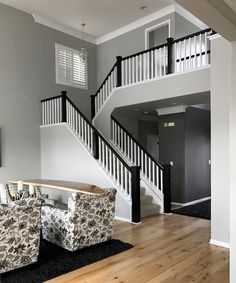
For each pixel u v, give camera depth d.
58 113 6.74
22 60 6.94
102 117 7.11
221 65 3.88
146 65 6.09
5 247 2.95
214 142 3.95
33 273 3.08
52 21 7.55
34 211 3.12
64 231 3.65
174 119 7.12
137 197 5.13
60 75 7.80
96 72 8.88
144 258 3.50
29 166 6.96
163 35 7.73
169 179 5.97
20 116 6.85
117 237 4.31
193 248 3.83
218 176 3.92
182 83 5.29
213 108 3.96
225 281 2.89
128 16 7.29
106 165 5.75
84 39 8.48
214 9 2.14
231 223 2.67
